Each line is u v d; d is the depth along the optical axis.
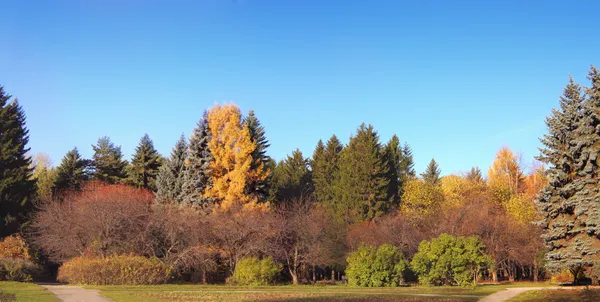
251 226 39.00
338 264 45.31
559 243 30.20
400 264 32.44
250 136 49.56
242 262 34.59
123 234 39.38
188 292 24.78
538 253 45.47
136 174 62.88
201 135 49.25
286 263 42.03
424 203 57.09
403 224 49.19
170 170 52.38
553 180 30.61
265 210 42.53
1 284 26.06
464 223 48.44
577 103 30.61
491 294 24.95
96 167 67.62
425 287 30.91
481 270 35.62
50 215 40.72
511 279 50.41
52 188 59.53
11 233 43.00
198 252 36.75
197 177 47.62
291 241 41.69
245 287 30.52
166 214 40.62
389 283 31.95
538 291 24.20
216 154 47.16
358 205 60.88
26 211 47.41
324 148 80.50
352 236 48.53
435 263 32.22
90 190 48.22
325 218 47.62
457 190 63.59
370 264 32.00
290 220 42.34
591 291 21.06
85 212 39.06
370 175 62.25
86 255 35.50
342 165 66.31
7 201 45.16
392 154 74.62
